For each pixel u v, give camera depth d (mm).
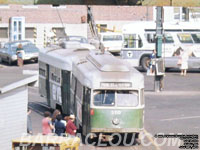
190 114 57375
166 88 73750
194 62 87250
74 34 118062
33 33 116500
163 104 62781
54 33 114750
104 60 45812
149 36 88125
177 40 87312
